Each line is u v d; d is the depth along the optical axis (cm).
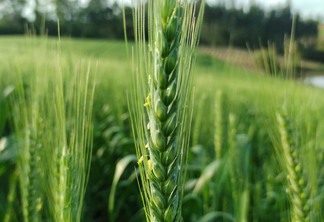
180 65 13
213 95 58
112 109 69
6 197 37
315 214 22
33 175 24
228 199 37
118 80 83
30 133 24
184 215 41
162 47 12
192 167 43
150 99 13
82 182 19
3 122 42
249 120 66
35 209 24
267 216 36
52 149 23
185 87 13
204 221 33
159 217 13
